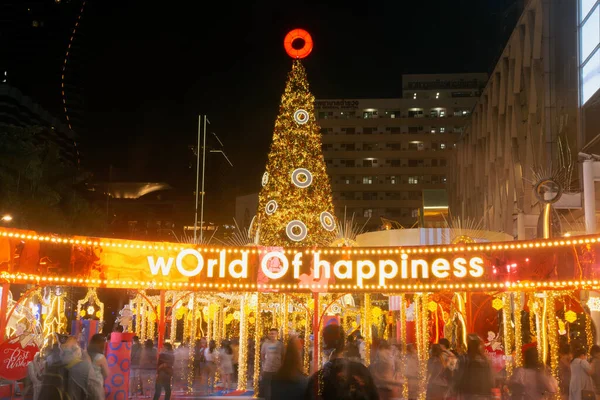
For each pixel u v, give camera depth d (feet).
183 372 72.38
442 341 53.57
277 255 55.47
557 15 135.85
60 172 157.28
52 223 138.31
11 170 136.05
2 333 49.24
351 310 85.05
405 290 54.29
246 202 216.95
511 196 173.27
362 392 23.47
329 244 94.73
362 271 54.80
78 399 33.73
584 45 114.93
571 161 121.19
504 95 185.78
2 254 47.62
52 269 50.08
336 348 25.39
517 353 58.39
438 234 83.97
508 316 60.95
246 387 78.79
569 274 49.65
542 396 35.88
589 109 110.83
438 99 412.36
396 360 47.50
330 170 408.05
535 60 146.92
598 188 91.61
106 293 147.95
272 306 88.48
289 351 24.76
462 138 266.36
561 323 71.26
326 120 412.36
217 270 54.90
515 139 171.73
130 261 52.90
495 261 52.70
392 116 410.93
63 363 33.86
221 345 91.50
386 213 403.13
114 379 49.83
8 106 395.14
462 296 72.18
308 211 94.99
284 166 96.58
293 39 100.78
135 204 522.06
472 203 240.12
